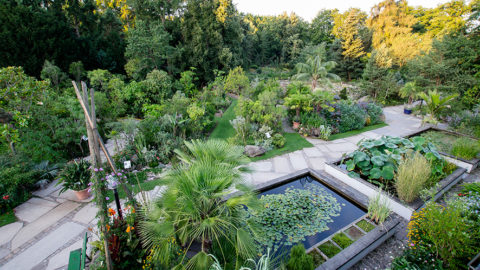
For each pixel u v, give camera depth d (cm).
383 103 1538
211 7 1841
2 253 342
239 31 2077
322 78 1734
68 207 452
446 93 1159
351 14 2505
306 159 657
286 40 3241
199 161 324
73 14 1727
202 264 244
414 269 267
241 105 848
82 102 317
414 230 315
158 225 260
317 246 325
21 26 1243
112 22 1898
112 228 303
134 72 1594
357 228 360
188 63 1875
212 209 305
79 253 260
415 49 2023
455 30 1244
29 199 479
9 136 579
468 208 333
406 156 503
